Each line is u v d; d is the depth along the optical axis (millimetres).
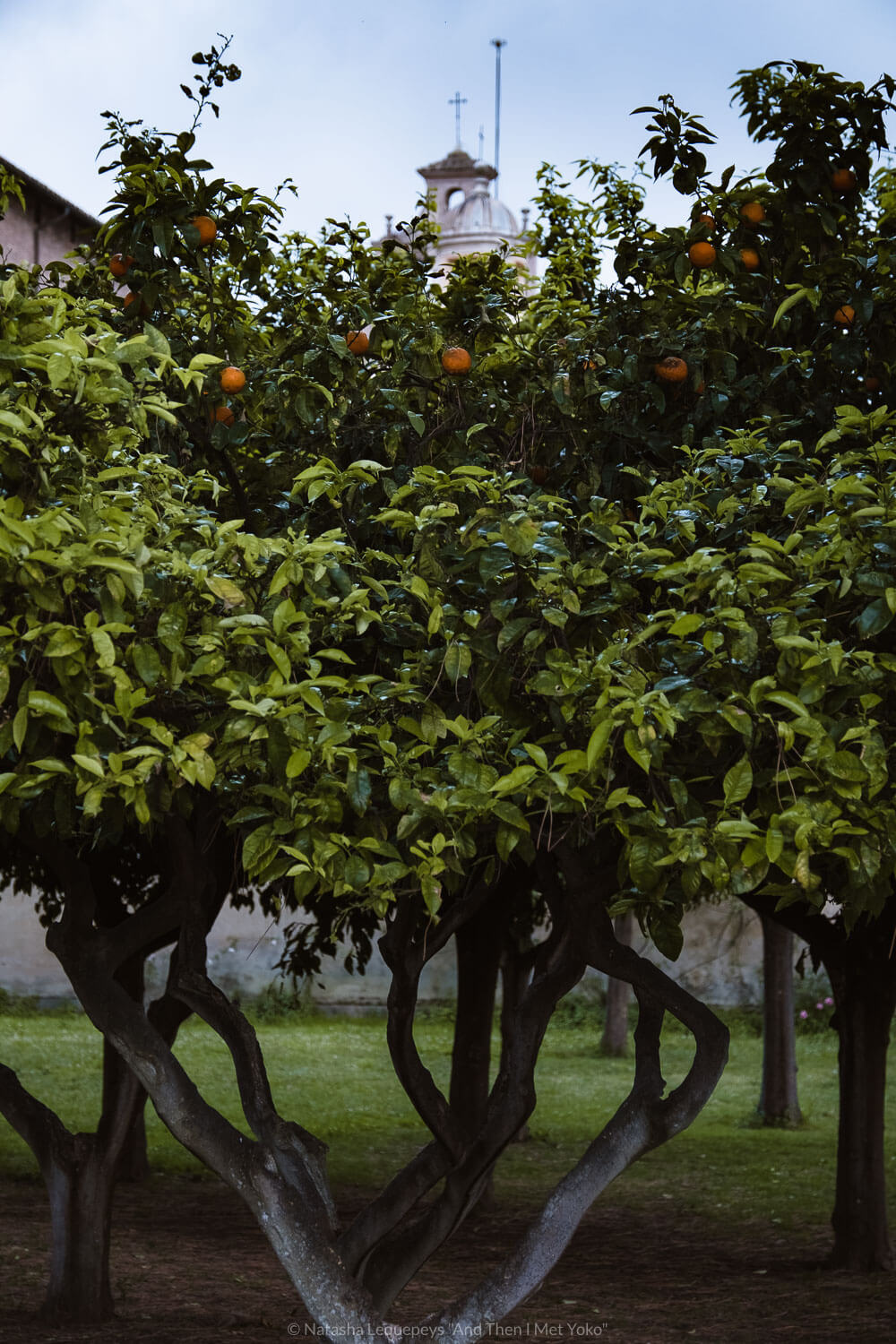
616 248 5109
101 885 7156
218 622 3006
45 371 3021
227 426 4664
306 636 3031
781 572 3180
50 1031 17672
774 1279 7980
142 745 3018
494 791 2990
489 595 3230
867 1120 8188
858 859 3057
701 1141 12750
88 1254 6680
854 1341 6680
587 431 4742
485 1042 9094
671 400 4883
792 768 2910
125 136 4785
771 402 4961
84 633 2725
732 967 20000
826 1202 10289
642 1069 4109
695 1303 7469
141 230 4625
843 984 8359
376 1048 17531
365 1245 4238
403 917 4383
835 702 3049
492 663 3184
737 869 2977
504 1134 4398
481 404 4727
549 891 4680
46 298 3166
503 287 6004
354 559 3709
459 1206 4406
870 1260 8125
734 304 4707
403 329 4730
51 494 2865
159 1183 10594
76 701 2824
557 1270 8266
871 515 3119
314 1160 4047
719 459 3939
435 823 3168
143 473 3207
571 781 3119
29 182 17156
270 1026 18984
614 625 3385
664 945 3469
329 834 3078
